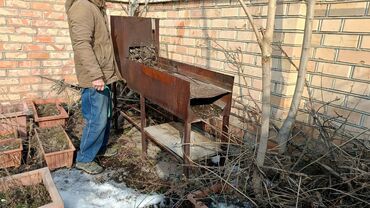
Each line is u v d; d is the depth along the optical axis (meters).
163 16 3.76
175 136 2.75
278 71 2.45
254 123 2.68
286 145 2.23
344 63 2.07
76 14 2.27
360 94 2.01
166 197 2.31
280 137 2.16
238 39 2.76
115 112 3.50
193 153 2.45
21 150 2.69
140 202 2.26
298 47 2.31
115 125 3.54
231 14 2.78
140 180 2.58
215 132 2.80
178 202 2.13
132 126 3.77
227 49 2.89
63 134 3.20
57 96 4.23
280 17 2.35
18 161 2.71
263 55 1.78
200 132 2.94
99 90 2.48
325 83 2.21
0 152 2.59
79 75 2.50
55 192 1.89
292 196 1.83
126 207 2.21
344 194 1.72
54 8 3.91
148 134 2.79
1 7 3.61
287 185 1.98
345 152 1.88
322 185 1.93
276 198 1.84
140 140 3.41
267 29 1.72
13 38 3.78
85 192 2.39
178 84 2.13
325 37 2.16
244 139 2.84
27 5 3.74
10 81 3.92
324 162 2.04
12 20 3.71
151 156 3.02
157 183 2.49
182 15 3.42
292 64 2.28
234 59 2.76
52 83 4.18
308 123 2.34
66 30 4.07
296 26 2.25
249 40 2.65
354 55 2.00
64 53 4.15
